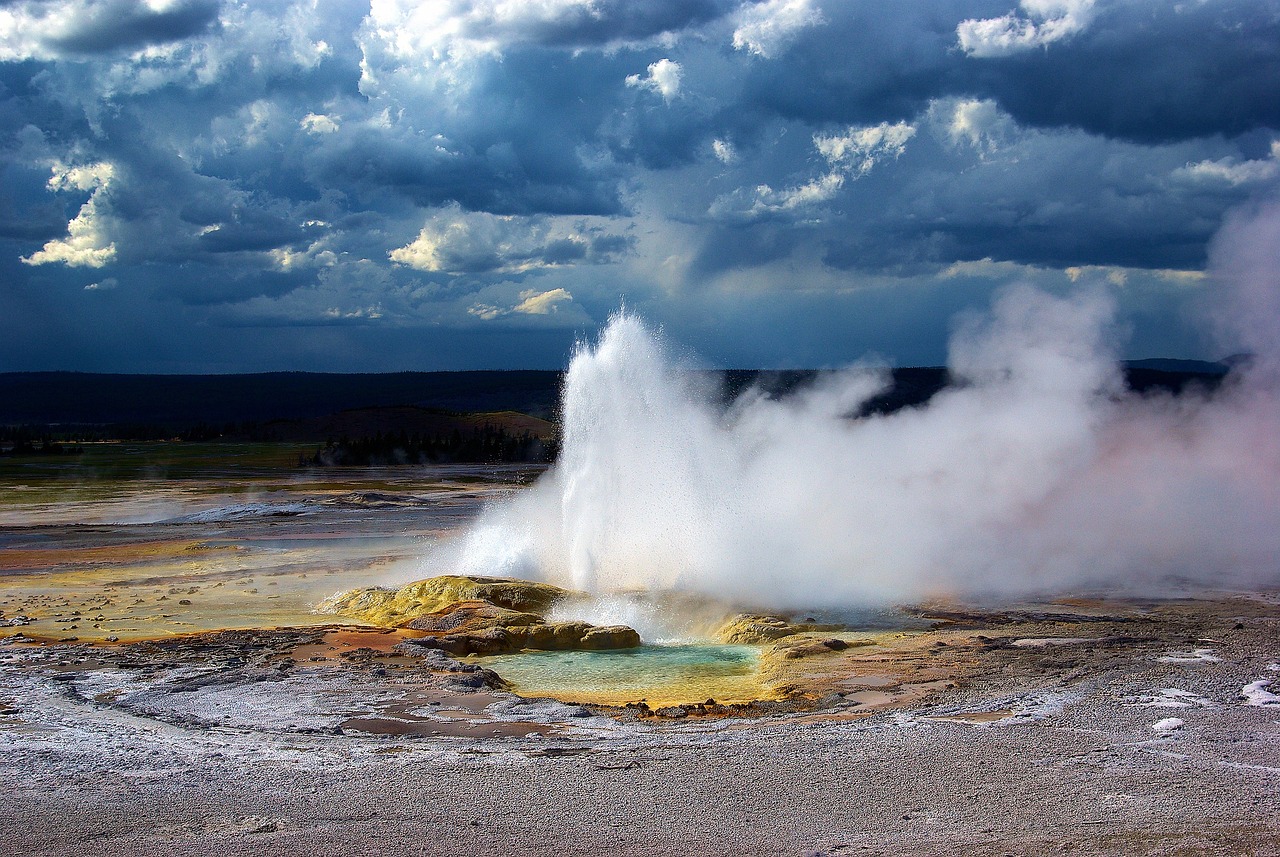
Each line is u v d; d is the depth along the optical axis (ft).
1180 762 40.06
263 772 41.42
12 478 303.48
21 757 44.09
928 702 53.52
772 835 33.09
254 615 87.71
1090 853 30.58
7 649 70.74
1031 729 46.19
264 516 188.14
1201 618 78.13
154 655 68.54
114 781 40.22
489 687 60.44
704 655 72.18
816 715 52.21
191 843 32.86
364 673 62.90
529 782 39.50
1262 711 48.37
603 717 53.01
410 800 37.27
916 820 34.24
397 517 181.68
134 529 168.86
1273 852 30.17
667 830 33.73
